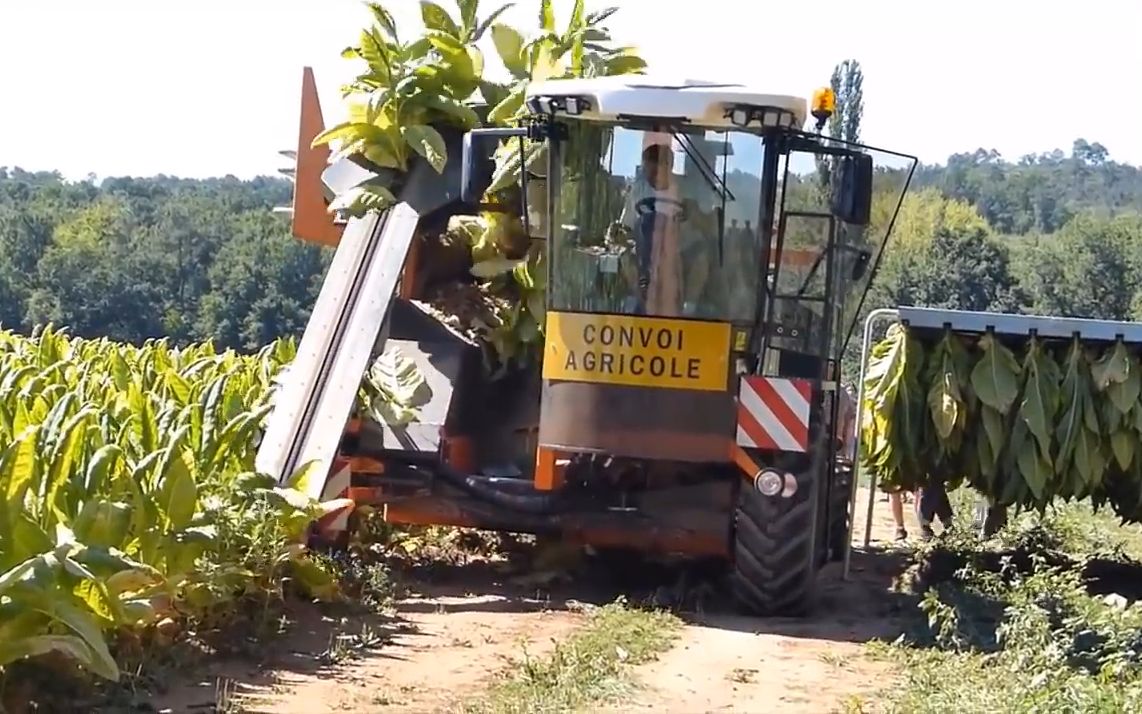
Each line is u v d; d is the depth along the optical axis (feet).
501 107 34.91
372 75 35.76
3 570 19.58
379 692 21.94
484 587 31.40
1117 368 33.47
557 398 30.14
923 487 36.04
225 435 26.81
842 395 36.11
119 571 19.72
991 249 179.63
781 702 22.38
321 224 40.24
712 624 28.63
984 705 21.12
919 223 185.78
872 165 28.55
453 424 32.71
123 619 20.68
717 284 29.78
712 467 30.50
